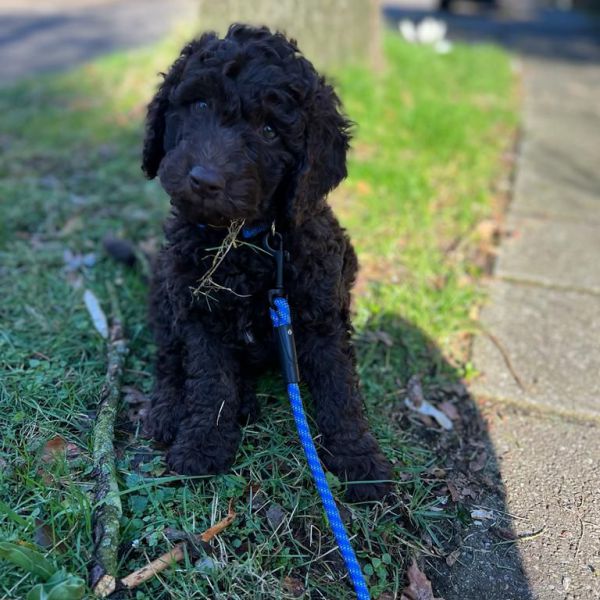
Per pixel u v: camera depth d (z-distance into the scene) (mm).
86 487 485
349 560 415
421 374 676
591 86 1958
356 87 1398
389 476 531
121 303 731
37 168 1104
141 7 3301
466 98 1610
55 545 436
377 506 514
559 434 609
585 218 1041
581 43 2877
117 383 592
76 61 1949
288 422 576
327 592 448
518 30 3199
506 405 644
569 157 1306
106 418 543
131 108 1413
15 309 704
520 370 688
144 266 766
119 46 2217
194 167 452
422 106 1419
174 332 568
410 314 750
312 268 526
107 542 433
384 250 876
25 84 1577
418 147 1229
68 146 1204
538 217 1036
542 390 661
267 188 491
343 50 1499
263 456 540
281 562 460
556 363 701
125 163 1130
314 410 570
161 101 543
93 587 411
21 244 840
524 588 469
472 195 1079
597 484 557
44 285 756
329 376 544
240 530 476
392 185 1057
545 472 568
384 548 485
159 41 2078
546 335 745
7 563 424
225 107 479
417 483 540
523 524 519
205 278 509
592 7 4773
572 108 1680
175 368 586
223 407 535
